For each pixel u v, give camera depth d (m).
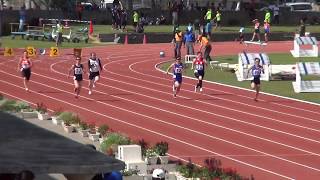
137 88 86.50
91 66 79.56
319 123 63.69
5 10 159.38
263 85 89.75
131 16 173.38
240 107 72.69
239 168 45.75
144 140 51.94
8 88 84.50
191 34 112.75
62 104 72.62
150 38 151.38
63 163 13.84
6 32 155.88
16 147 14.63
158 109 70.56
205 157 48.81
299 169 45.81
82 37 145.38
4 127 17.31
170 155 49.09
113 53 129.12
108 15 175.00
